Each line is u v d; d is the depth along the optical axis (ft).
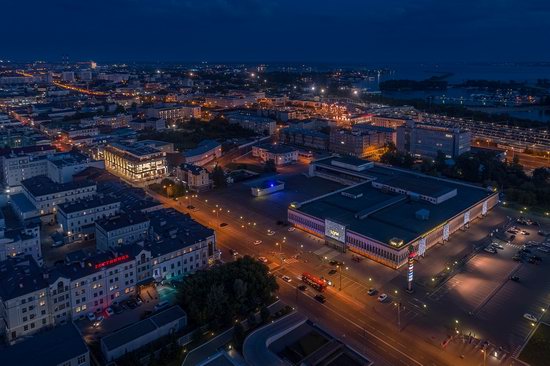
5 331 602.85
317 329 620.08
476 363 558.56
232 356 565.94
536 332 616.39
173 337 579.48
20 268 654.12
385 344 595.88
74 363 515.50
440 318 651.25
